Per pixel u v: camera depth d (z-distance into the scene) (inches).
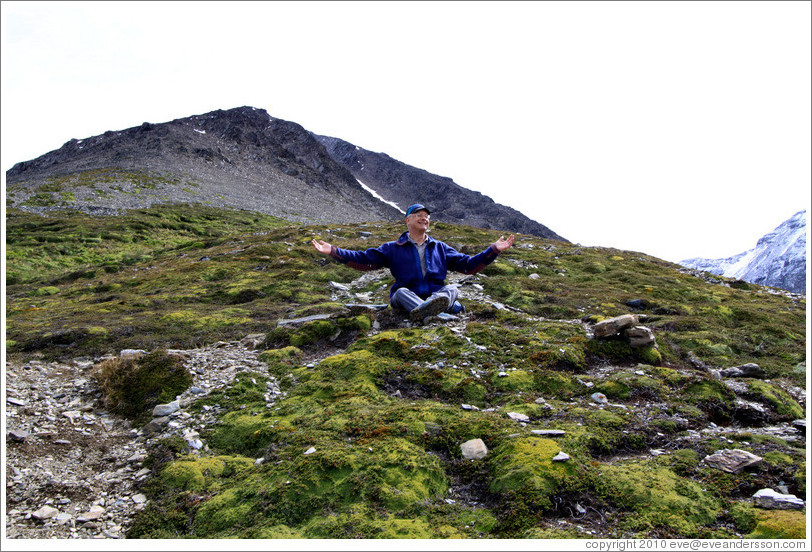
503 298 554.9
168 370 305.4
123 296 677.3
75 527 181.5
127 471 221.0
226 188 4318.4
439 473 191.5
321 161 7647.6
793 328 453.1
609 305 531.2
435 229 1280.8
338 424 230.4
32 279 1103.0
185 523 177.6
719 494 169.8
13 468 214.4
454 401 265.9
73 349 378.3
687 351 368.5
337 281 692.7
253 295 614.2
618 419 227.0
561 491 170.6
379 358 312.0
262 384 298.7
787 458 188.4
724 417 246.2
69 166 4379.9
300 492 179.8
